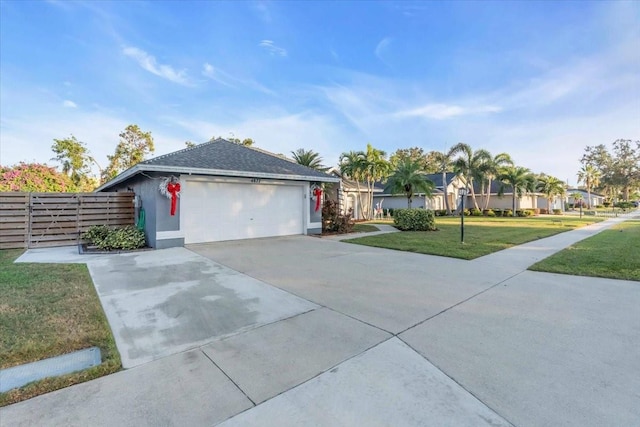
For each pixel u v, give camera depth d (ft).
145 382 8.64
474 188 124.26
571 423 7.02
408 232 48.08
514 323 12.66
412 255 27.71
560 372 9.09
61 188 55.83
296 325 12.57
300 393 8.16
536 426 6.93
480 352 10.30
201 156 36.60
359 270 21.94
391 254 28.17
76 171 92.22
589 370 9.19
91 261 24.63
